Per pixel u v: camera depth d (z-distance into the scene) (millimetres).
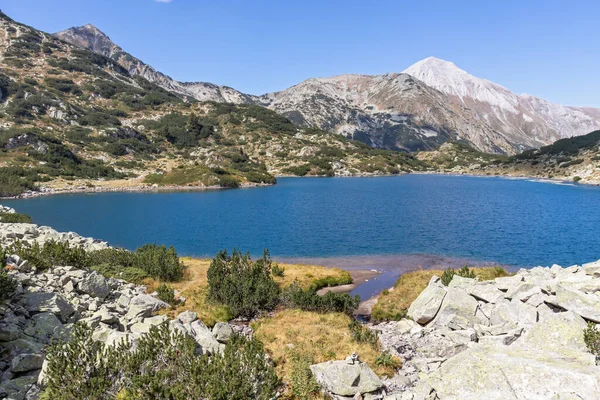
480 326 22938
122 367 13297
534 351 15516
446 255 57969
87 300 22812
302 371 17594
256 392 13883
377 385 17031
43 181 153250
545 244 64500
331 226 83188
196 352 17266
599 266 25578
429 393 15258
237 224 85812
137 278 33594
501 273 39406
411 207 114062
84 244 42875
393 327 27562
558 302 21312
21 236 37031
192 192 161625
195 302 29359
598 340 15539
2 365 13578
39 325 16312
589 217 92812
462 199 134375
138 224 85625
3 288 17266
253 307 29219
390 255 58312
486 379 13883
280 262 54281
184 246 65188
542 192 159125
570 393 12055
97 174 180375
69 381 12211
